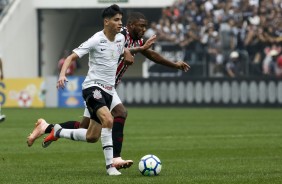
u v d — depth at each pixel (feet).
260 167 111.24
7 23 340.80
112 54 102.63
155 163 100.42
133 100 309.42
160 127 199.93
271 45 314.35
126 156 131.03
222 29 318.86
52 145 151.74
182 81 305.12
